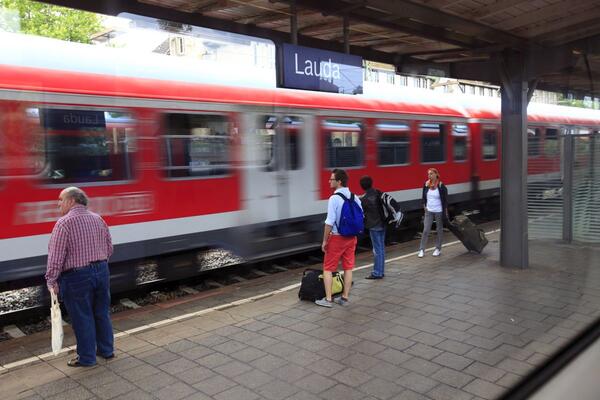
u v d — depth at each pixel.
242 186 7.05
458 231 8.31
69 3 4.96
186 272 6.73
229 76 6.97
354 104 8.90
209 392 3.64
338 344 4.46
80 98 5.54
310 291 5.82
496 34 6.22
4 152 4.99
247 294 6.40
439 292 6.04
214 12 5.69
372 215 6.79
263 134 7.34
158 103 6.16
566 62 6.68
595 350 3.86
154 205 6.13
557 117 13.45
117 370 4.09
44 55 5.41
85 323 4.12
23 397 3.68
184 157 6.41
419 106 10.46
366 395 3.50
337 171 5.67
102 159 5.70
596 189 8.55
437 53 7.50
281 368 4.00
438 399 3.41
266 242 7.39
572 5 5.26
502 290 6.05
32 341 4.95
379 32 6.68
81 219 4.09
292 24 5.28
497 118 12.88
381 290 6.23
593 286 6.16
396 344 4.41
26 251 5.14
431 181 8.29
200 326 5.13
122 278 6.02
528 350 4.12
